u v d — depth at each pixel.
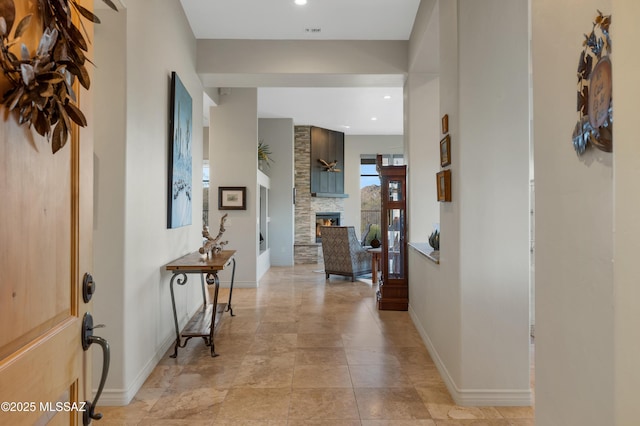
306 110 8.11
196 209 4.46
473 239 2.53
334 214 10.13
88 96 1.15
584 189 1.06
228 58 4.60
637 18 0.80
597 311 1.00
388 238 4.93
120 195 2.50
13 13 0.75
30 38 0.85
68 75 0.97
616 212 0.86
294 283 6.76
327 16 4.13
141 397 2.60
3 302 0.74
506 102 2.53
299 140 9.58
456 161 2.59
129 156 2.56
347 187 10.48
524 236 2.53
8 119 0.76
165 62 3.36
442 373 2.92
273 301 5.38
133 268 2.65
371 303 5.26
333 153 10.05
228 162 6.46
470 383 2.53
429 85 4.60
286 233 8.87
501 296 2.53
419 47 3.95
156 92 3.12
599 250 1.00
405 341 3.73
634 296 0.82
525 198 2.53
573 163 1.12
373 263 6.71
